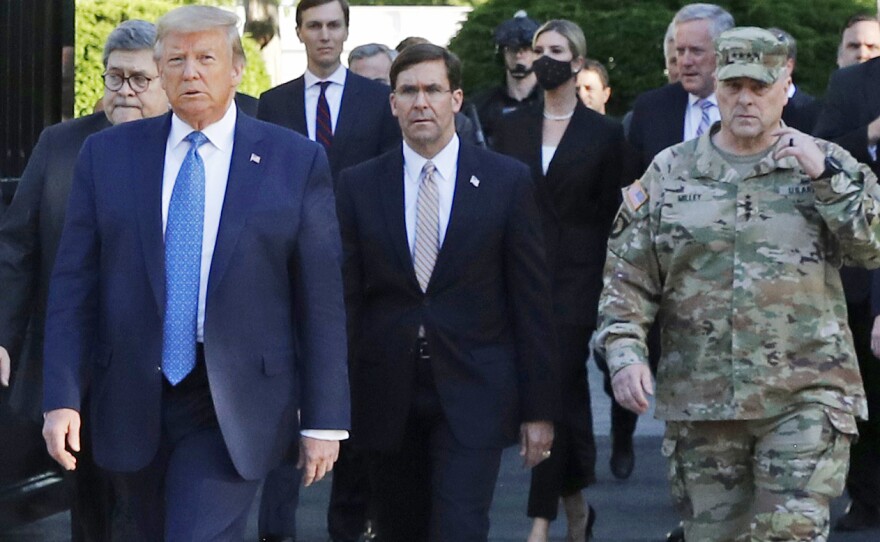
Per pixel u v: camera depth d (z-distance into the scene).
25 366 8.24
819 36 24.89
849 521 11.02
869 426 10.83
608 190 10.20
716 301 7.40
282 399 6.83
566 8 25.53
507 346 8.19
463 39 25.73
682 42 10.30
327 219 6.93
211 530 6.59
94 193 6.87
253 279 6.76
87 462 8.09
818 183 7.15
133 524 7.46
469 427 7.96
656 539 10.94
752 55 7.29
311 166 6.93
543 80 10.09
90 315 6.88
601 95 14.45
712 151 7.49
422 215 8.16
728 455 7.49
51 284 6.90
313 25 10.93
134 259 6.76
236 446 6.68
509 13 25.53
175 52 6.76
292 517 9.98
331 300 6.89
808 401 7.30
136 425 6.73
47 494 9.95
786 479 7.24
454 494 7.88
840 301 7.45
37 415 8.26
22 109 10.13
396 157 8.27
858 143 9.81
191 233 6.77
